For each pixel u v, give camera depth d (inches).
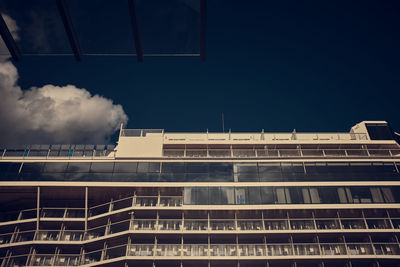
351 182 1654.8
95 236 1665.8
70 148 1818.4
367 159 1736.0
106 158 1744.6
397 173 1691.7
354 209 1592.0
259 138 2011.6
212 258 1471.5
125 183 1660.9
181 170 1697.8
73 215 1712.6
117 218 1669.5
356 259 1473.9
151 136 1845.5
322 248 1533.0
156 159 1754.4
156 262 1482.5
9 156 1761.8
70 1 312.5
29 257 1562.5
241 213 1610.5
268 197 1609.3
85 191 1701.5
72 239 1635.1
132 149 1772.9
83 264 1550.2
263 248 1534.2
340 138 2007.9
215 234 1553.9
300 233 1549.0
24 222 1642.5
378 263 1481.3
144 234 1550.2
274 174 1678.2
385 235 1552.7
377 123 1957.4
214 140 1849.2
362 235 1562.5
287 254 1502.2
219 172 1686.8
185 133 1999.3
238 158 1755.7
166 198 1656.0
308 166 1704.0
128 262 1483.8
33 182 1672.0
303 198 1608.0
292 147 1870.1
